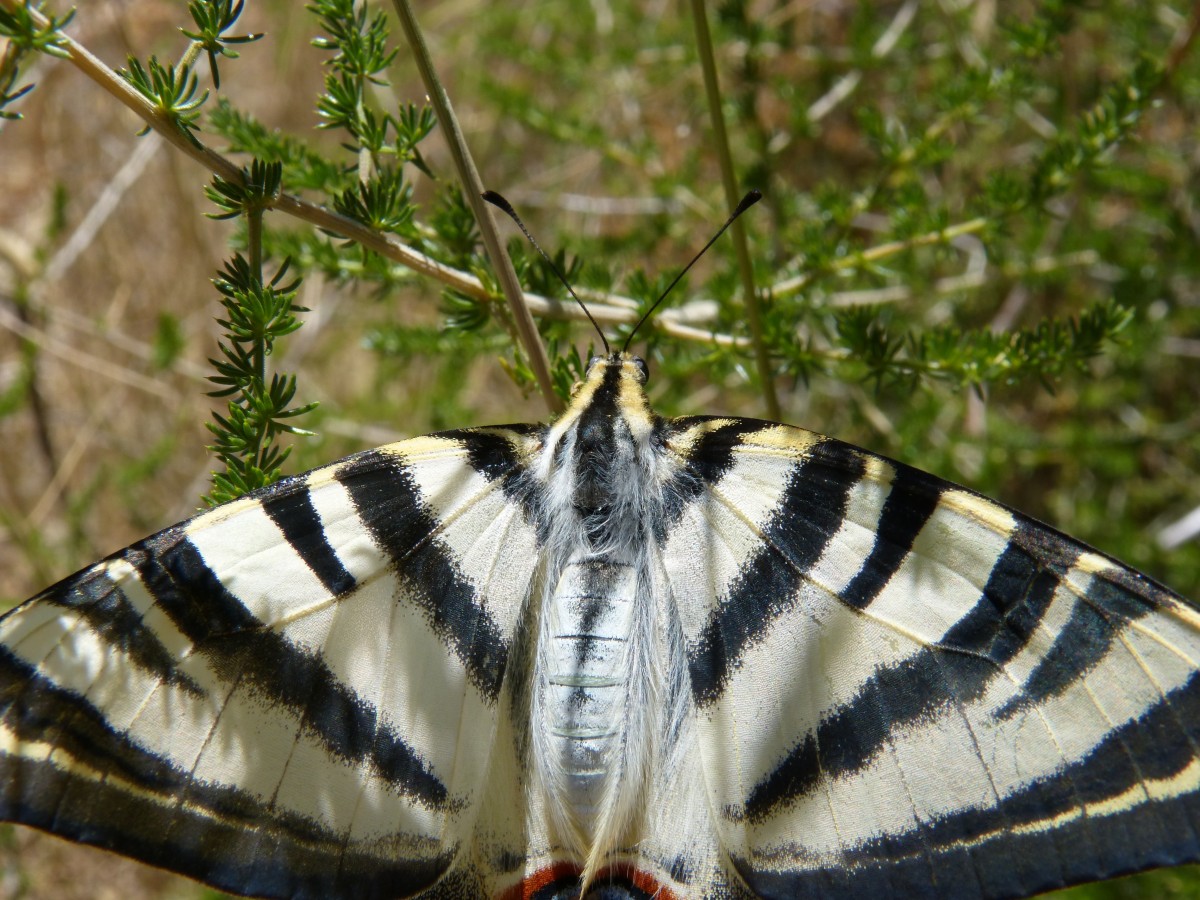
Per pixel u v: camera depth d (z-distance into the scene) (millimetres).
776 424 160
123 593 149
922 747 151
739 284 194
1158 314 226
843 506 156
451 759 156
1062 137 194
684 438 162
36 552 244
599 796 158
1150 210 223
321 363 282
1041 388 249
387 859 154
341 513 155
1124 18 222
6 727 146
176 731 150
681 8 258
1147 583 147
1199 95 219
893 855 151
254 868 151
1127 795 146
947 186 254
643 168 230
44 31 149
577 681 160
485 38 262
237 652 151
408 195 168
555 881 157
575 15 268
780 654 156
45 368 287
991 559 151
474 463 161
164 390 247
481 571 160
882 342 180
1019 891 148
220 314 282
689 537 160
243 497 153
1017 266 214
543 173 289
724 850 156
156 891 250
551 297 182
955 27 234
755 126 215
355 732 154
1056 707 149
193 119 155
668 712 159
